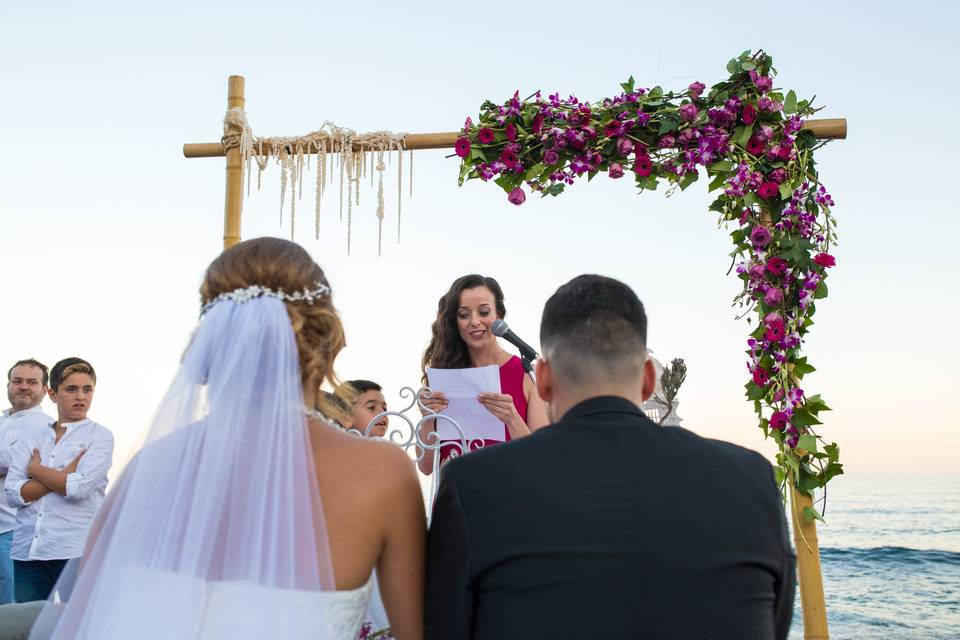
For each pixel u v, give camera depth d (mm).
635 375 1580
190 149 4859
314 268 1696
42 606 2018
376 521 1489
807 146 4367
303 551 1387
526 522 1383
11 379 5469
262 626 1345
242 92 4797
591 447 1457
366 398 4668
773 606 1444
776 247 4297
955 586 14375
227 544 1402
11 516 5117
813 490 4023
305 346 1575
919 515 27281
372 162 4727
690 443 1506
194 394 1544
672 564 1344
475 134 4602
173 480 1462
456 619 1421
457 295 4547
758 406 4266
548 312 1645
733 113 4348
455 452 3857
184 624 1354
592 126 4559
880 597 13734
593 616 1311
